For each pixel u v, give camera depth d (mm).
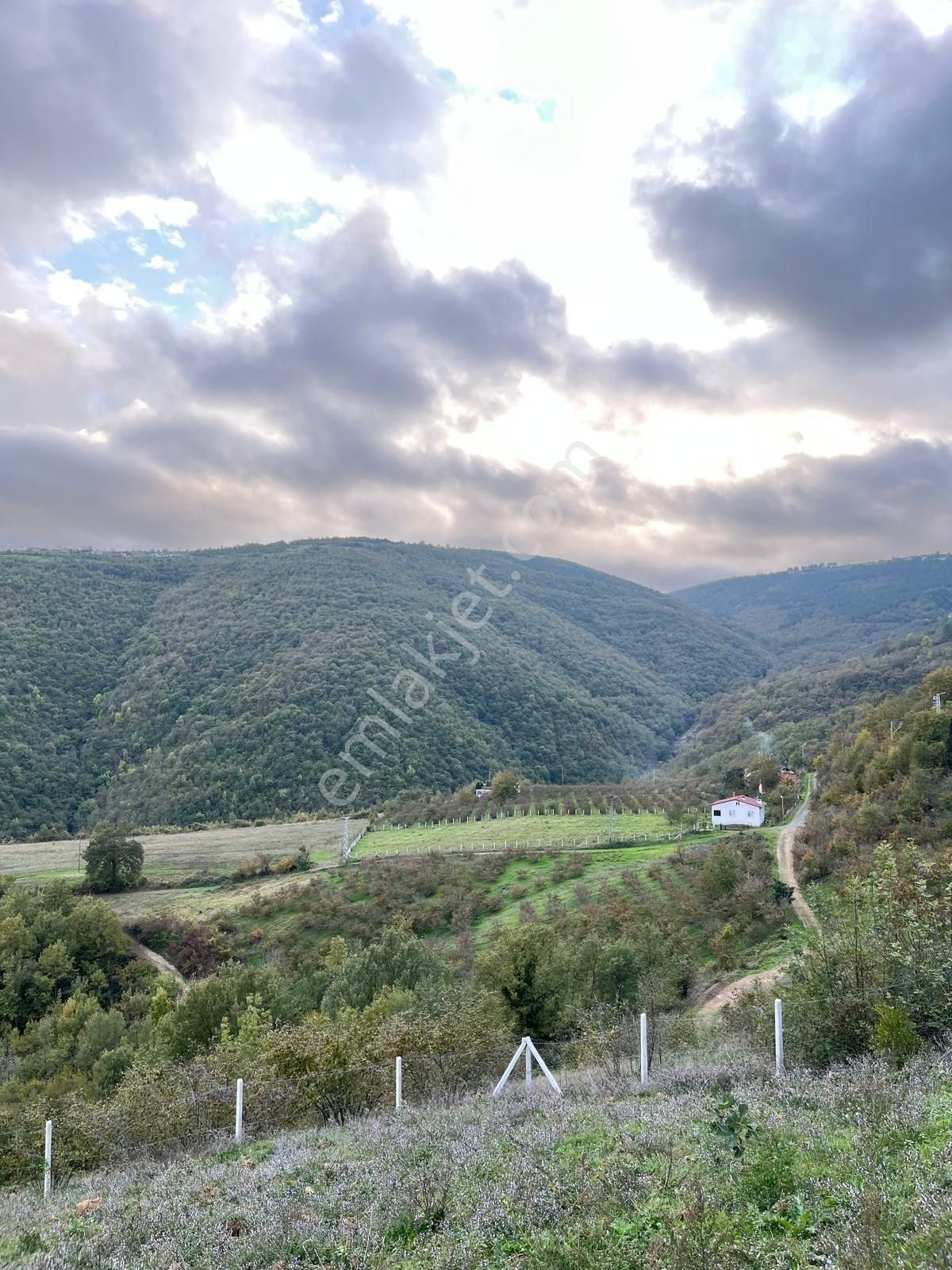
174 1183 9828
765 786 92625
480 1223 6109
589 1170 6914
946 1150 5641
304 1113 15766
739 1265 4520
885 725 79875
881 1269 4141
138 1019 48250
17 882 72125
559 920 50906
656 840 73312
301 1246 6555
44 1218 9594
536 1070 21688
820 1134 6875
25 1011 53094
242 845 82938
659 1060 15172
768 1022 12891
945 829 44781
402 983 34969
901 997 11219
